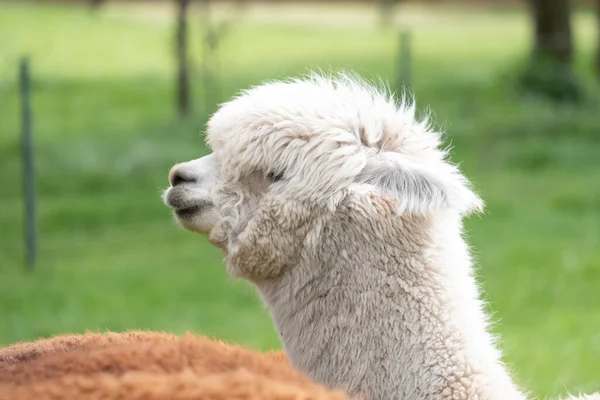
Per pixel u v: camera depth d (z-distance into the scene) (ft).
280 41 177.58
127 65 152.56
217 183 21.93
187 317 52.85
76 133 108.99
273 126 21.21
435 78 132.77
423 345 20.24
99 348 17.34
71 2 207.21
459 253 21.45
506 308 52.21
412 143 21.67
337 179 20.65
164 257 68.59
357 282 20.61
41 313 53.57
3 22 177.06
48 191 86.94
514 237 69.10
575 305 52.85
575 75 122.62
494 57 159.53
